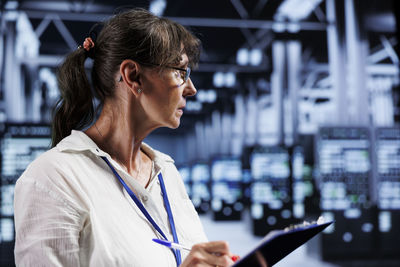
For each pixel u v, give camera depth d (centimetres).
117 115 98
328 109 1537
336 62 820
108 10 784
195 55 101
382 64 971
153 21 94
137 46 92
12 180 548
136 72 92
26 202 83
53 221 81
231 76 1395
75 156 90
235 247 828
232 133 1777
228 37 1030
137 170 102
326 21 841
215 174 1257
